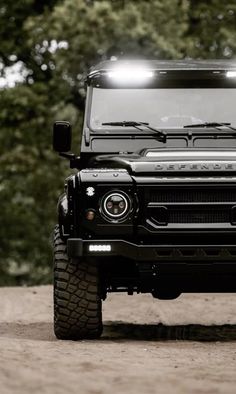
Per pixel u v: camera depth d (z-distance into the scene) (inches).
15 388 249.3
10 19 1331.2
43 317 519.5
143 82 429.1
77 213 374.3
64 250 385.4
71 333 389.7
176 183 372.8
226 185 373.4
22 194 1295.5
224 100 428.1
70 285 382.3
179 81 429.7
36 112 1252.5
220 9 1294.3
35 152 1244.5
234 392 251.6
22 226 1323.8
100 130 424.5
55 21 1174.3
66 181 401.7
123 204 372.5
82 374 279.0
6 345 348.8
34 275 1362.0
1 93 1250.6
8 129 1277.1
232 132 422.3
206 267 374.3
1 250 1344.7
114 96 429.1
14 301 609.6
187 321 508.1
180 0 1204.5
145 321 507.2
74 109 1248.8
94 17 1161.4
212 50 1275.8
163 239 374.0
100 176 374.6
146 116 426.0
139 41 1189.1
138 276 386.0
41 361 303.7
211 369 299.1
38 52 1312.7
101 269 401.4
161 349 361.1
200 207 373.1
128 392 249.1
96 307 385.1
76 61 1189.1
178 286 381.7
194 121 425.4
